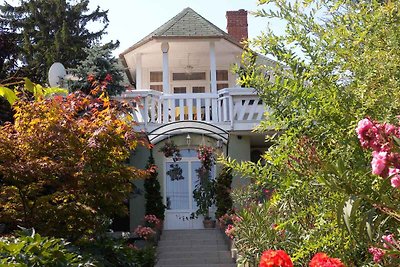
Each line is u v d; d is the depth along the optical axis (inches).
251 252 217.0
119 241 335.9
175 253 514.0
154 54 720.3
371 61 141.9
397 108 132.5
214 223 574.6
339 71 151.2
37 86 119.3
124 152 335.9
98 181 317.4
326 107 142.9
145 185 561.9
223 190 555.2
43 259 222.4
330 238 134.8
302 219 158.6
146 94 571.2
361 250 133.9
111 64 620.1
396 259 114.3
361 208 120.3
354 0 165.3
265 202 196.5
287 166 148.9
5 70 678.5
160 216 560.4
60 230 316.8
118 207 337.1
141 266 346.9
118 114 356.5
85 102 348.5
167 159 582.6
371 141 109.5
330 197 136.6
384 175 108.5
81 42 1269.7
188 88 784.9
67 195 318.3
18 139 313.1
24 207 315.3
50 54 1198.3
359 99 140.9
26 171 296.7
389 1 140.9
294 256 148.4
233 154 578.6
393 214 108.7
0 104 497.7
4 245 215.2
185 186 589.0
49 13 1312.7
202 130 568.4
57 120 322.0
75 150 316.8
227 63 776.9
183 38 652.1
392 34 140.4
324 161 132.2
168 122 582.6
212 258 504.1
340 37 149.0
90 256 277.9
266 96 158.9
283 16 159.6
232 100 579.8
